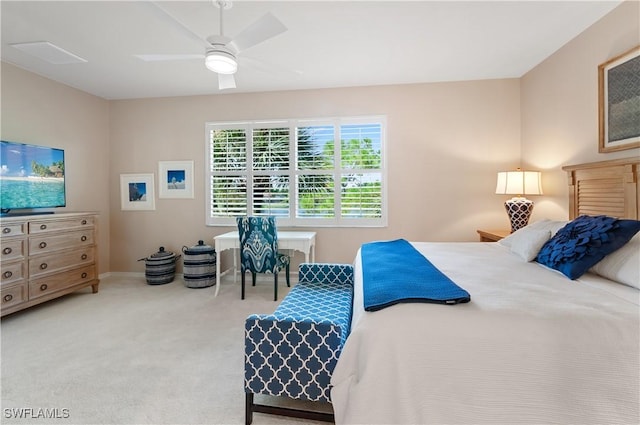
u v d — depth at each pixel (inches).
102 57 119.2
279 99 158.9
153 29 99.2
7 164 118.7
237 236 140.6
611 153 93.0
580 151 105.8
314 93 156.0
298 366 57.9
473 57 122.0
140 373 76.6
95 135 163.0
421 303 49.1
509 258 85.3
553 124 119.7
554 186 119.7
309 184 159.0
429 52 117.0
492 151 145.6
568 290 55.7
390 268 69.1
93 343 92.5
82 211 154.8
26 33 101.9
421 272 64.3
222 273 156.2
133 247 169.8
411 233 152.2
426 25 98.2
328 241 158.1
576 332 42.6
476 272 69.4
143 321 109.2
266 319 58.9
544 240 80.4
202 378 74.6
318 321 57.9
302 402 65.8
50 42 107.9
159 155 167.9
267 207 162.2
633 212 81.7
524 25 99.1
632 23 85.3
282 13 90.4
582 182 101.4
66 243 128.2
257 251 130.8
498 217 146.1
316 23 96.3
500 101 144.5
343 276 91.6
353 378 45.5
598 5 88.8
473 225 147.7
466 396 41.9
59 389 70.2
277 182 161.2
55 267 123.6
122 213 169.5
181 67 128.3
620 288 56.6
